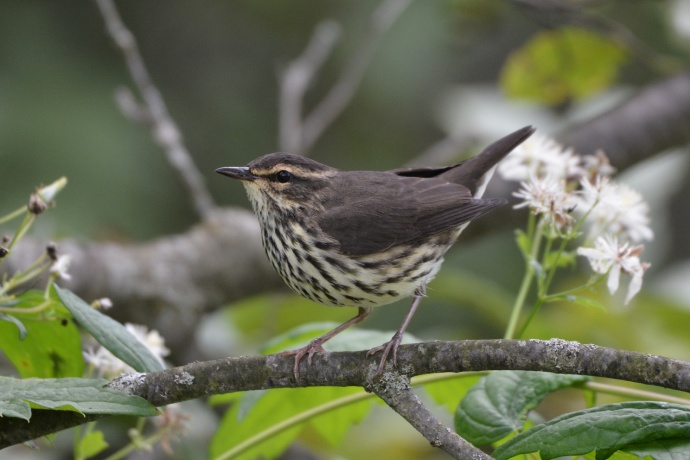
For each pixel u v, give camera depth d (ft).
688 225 56.80
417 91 58.18
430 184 29.94
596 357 18.15
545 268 22.36
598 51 43.01
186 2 61.82
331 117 42.42
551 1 41.14
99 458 32.99
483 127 42.57
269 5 60.08
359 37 57.77
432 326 51.06
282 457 36.47
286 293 40.52
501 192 40.70
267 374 20.21
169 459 32.99
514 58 43.62
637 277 21.24
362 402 27.22
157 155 53.16
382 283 28.12
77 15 56.65
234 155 59.26
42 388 18.66
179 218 52.95
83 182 50.67
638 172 43.39
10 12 55.21
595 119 43.39
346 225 28.09
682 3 45.01
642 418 17.44
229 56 61.67
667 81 44.55
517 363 18.72
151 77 60.13
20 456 32.14
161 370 20.25
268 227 29.30
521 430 20.54
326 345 24.73
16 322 19.69
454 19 45.93
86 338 29.43
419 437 38.19
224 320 42.75
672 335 39.22
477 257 53.01
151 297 36.91
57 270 21.18
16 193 49.55
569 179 25.31
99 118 53.11
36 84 53.42
